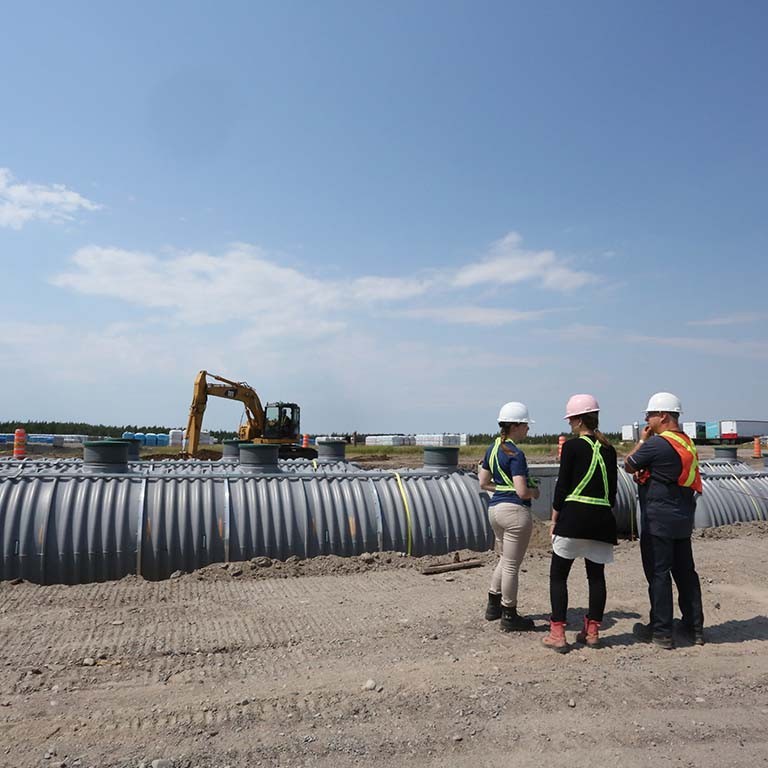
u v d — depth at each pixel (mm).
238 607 6957
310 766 3910
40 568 8422
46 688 4844
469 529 10289
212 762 3922
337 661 5441
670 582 5914
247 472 11711
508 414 6309
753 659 5625
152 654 5543
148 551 8797
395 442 69688
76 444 46438
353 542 9664
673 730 4383
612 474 5781
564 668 5344
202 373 28812
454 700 4738
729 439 60938
